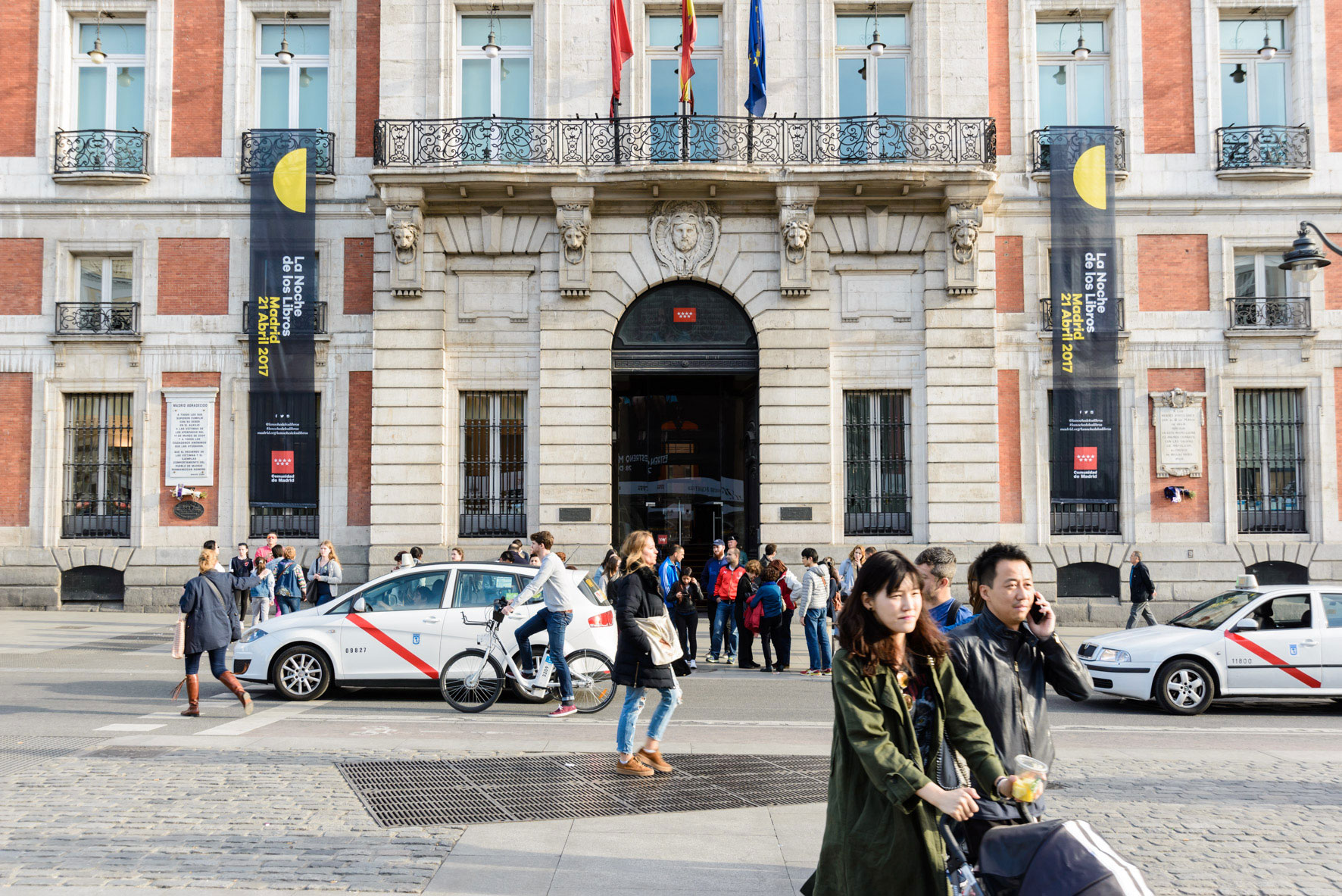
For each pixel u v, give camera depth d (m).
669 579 15.38
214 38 21.03
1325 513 19.84
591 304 19.84
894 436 20.11
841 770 3.64
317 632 11.22
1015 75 20.41
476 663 10.62
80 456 20.94
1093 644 11.80
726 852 5.62
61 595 20.55
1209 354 20.12
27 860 5.33
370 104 20.80
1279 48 20.78
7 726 9.51
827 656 14.43
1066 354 19.59
